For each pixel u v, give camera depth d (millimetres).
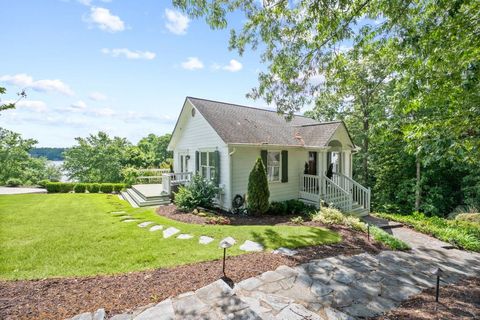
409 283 4703
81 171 25984
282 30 6414
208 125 12031
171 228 7426
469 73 4289
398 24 5066
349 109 18422
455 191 15758
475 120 5191
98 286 3918
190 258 5094
